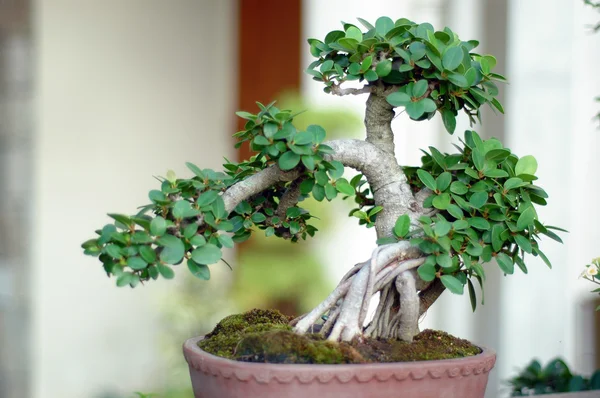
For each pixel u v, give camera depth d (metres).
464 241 0.93
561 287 3.19
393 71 0.96
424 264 0.89
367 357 0.87
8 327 3.52
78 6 3.60
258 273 3.04
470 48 1.01
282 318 1.07
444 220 0.90
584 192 3.24
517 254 0.96
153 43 3.78
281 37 3.72
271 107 0.92
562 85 3.23
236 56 3.78
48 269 3.58
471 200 0.93
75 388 3.61
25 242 3.55
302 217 1.05
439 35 0.94
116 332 3.68
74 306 3.63
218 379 0.85
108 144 3.71
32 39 3.53
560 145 3.23
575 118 3.24
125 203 3.76
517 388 1.45
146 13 3.75
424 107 0.91
